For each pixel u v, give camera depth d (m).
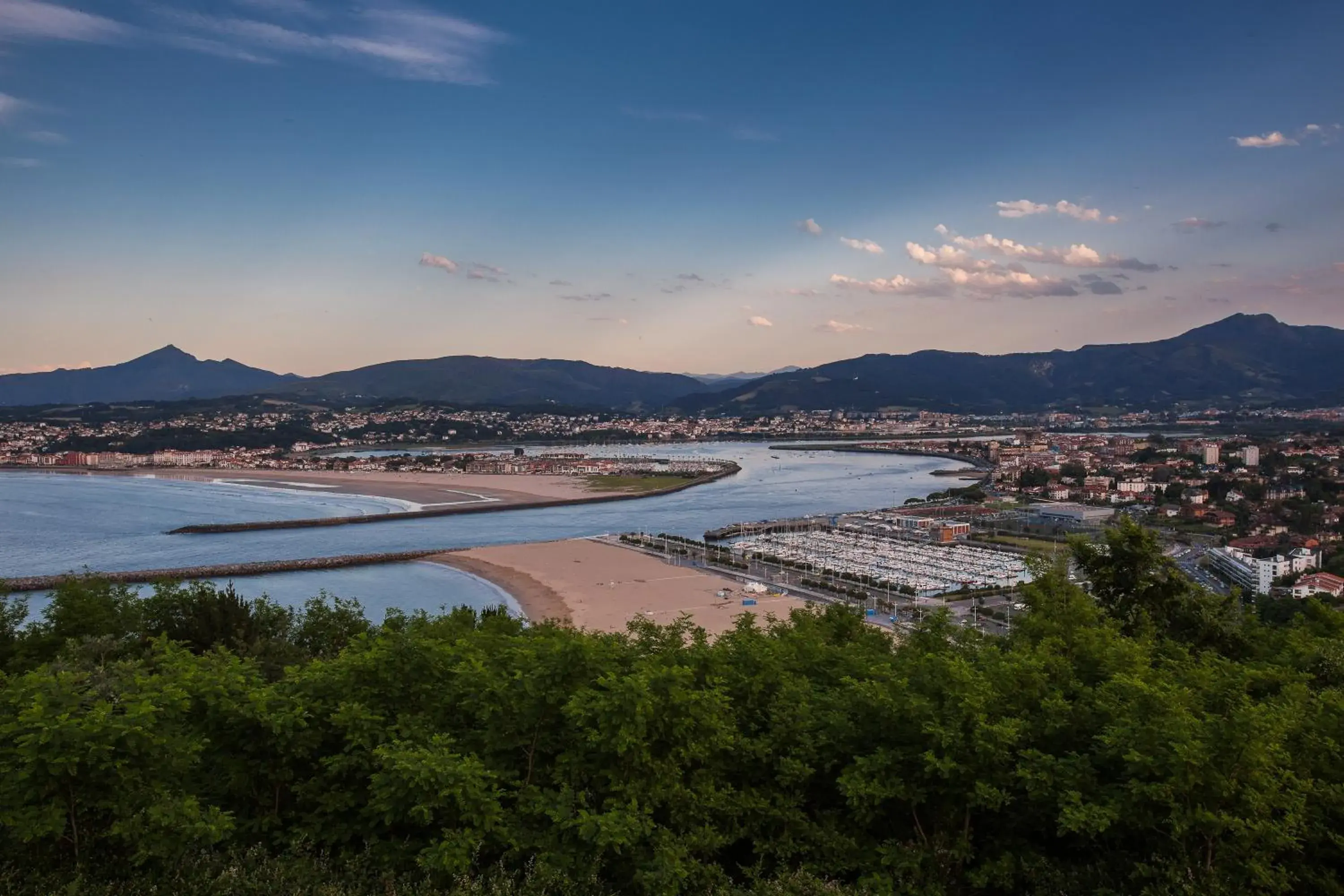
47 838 16.17
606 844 15.98
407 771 16.19
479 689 19.00
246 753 18.45
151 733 16.27
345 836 17.39
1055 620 27.06
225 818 16.36
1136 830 16.47
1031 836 18.17
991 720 17.89
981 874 16.69
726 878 17.17
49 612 41.81
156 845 15.73
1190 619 30.16
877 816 18.56
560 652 18.83
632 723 17.08
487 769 17.55
